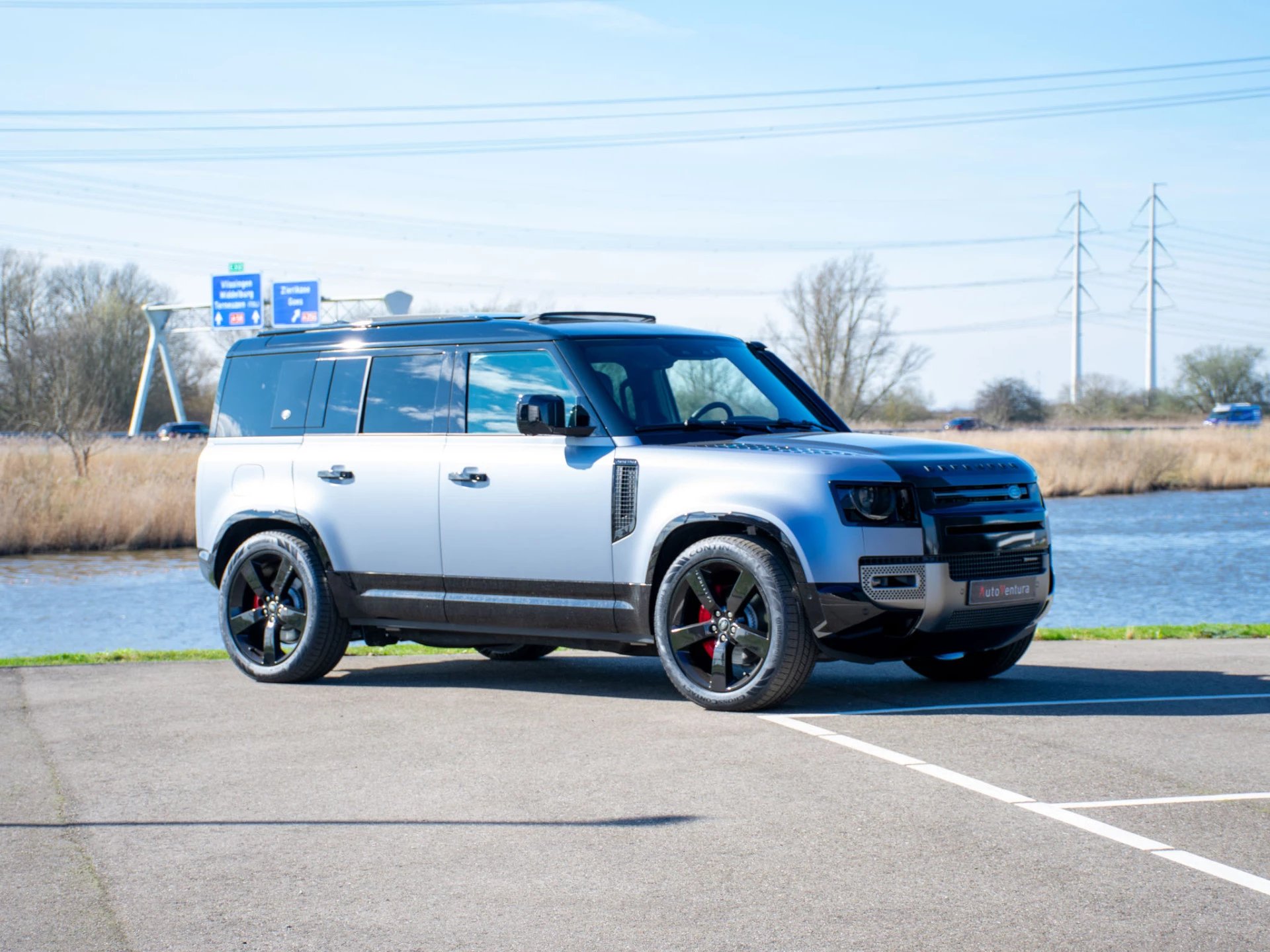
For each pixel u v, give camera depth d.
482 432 7.36
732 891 3.84
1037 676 7.75
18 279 82.88
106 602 16.50
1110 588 16.98
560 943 3.46
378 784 5.19
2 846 4.46
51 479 26.25
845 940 3.44
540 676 8.09
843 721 6.21
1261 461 41.00
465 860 4.20
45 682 7.93
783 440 6.90
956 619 6.44
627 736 5.95
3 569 20.91
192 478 27.77
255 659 8.05
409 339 7.79
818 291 61.59
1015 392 90.00
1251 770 5.17
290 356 8.28
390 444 7.67
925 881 3.88
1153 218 91.12
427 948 3.46
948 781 5.02
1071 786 4.93
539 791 5.02
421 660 9.06
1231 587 16.98
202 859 4.28
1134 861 4.04
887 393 62.84
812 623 6.27
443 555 7.41
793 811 4.64
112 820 4.77
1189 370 91.75
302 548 7.87
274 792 5.12
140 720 6.65
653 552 6.68
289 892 3.94
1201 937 3.41
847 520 6.23
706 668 6.74
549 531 7.03
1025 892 3.77
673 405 7.20
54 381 36.34
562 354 7.16
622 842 4.34
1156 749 5.54
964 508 6.48
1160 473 39.28
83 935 3.61
